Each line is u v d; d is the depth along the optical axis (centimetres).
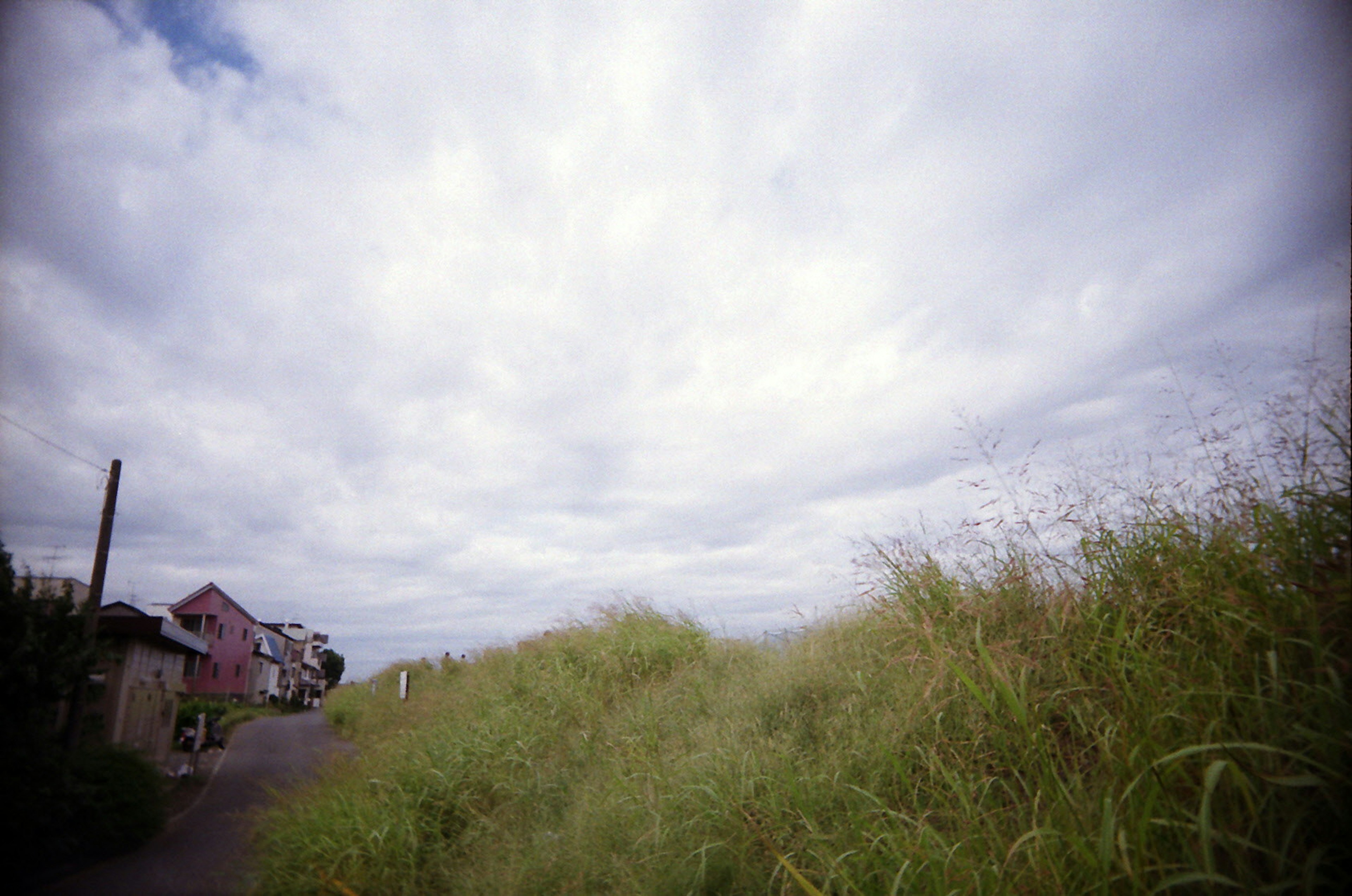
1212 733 248
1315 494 287
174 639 1227
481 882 457
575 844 439
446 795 620
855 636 566
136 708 1183
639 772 508
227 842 748
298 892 514
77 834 669
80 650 743
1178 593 330
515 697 851
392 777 665
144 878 626
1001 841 263
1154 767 234
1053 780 281
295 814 658
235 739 1984
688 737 541
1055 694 325
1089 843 237
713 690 649
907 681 438
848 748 402
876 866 291
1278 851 213
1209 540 338
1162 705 273
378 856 528
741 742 462
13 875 619
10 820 622
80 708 811
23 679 678
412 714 1118
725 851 365
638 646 877
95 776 732
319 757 1359
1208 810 201
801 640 636
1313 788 222
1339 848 206
